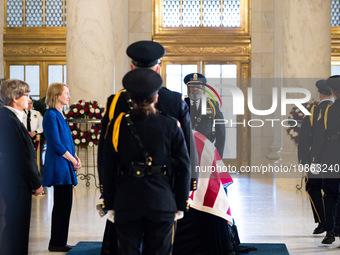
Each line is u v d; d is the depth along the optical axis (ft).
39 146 36.81
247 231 22.39
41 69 50.08
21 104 15.51
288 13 37.58
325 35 37.09
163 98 13.02
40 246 19.84
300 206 28.81
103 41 38.52
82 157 38.60
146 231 11.67
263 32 49.78
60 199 18.95
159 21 50.24
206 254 16.35
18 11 50.37
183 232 16.42
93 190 36.11
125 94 12.57
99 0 38.47
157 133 11.60
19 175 14.83
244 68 49.88
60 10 50.29
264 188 36.24
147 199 11.30
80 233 22.13
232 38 49.90
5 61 50.19
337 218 20.68
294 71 37.22
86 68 38.37
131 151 11.55
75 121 36.76
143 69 11.66
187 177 11.80
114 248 14.73
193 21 50.26
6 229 14.71
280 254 18.24
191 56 49.90
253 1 49.80
